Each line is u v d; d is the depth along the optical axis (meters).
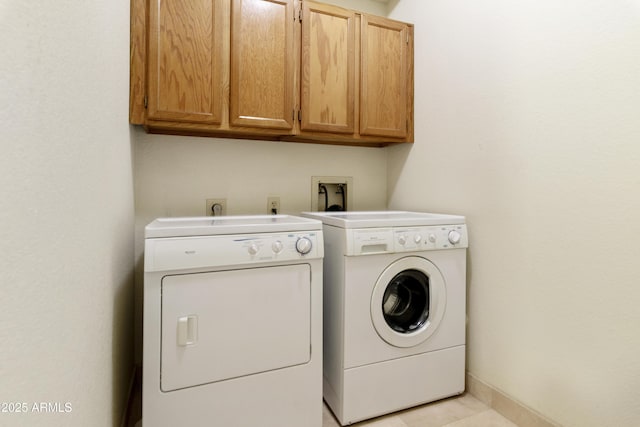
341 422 1.37
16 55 0.45
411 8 2.03
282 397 1.24
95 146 0.83
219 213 1.84
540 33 1.29
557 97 1.23
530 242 1.34
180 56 1.44
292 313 1.25
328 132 1.76
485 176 1.54
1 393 0.42
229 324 1.15
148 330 1.05
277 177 1.99
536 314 1.33
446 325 1.56
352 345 1.38
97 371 0.87
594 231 1.13
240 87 1.56
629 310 1.04
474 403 1.56
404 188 2.12
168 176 1.74
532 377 1.34
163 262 1.05
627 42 1.03
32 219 0.50
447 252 1.55
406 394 1.48
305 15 1.69
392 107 1.94
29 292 0.50
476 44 1.58
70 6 0.65
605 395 1.10
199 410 1.11
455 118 1.71
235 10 1.53
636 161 1.02
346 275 1.36
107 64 0.95
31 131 0.50
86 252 0.76
